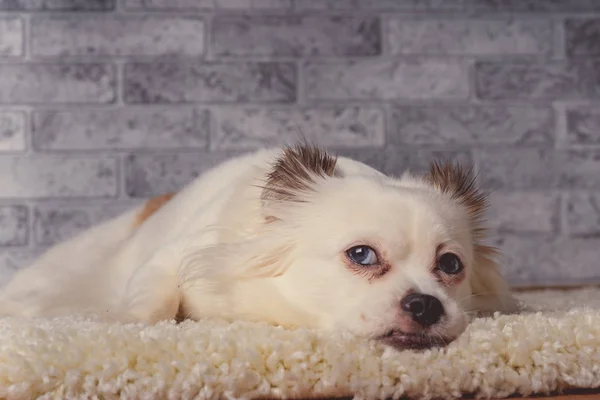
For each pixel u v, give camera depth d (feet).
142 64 5.27
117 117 5.28
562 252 5.49
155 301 3.59
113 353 2.76
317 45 5.34
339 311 3.30
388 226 3.35
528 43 5.47
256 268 3.49
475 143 5.44
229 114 5.31
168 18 5.28
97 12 5.27
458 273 3.49
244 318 3.51
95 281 4.14
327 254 3.38
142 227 4.11
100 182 5.27
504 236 5.47
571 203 5.48
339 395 2.79
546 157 5.48
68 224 5.26
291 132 5.33
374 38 5.37
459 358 2.88
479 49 5.44
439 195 3.56
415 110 5.40
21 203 5.25
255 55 5.32
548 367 2.88
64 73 5.25
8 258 5.24
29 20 5.24
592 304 4.10
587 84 5.49
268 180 3.56
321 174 3.54
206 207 3.77
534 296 4.60
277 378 2.76
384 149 5.38
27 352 2.73
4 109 5.24
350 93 5.36
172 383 2.68
